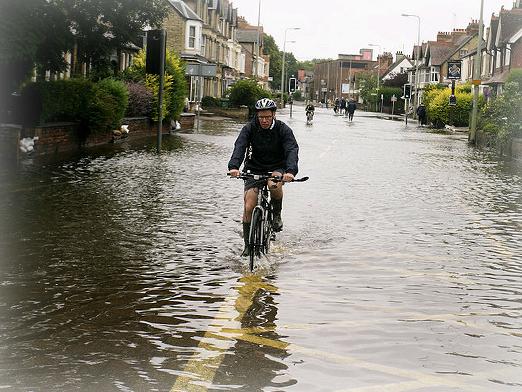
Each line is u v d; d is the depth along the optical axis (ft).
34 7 58.44
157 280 24.43
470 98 184.75
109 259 27.35
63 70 72.74
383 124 204.44
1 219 34.96
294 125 167.22
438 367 16.85
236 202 42.55
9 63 61.36
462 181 59.36
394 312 21.29
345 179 57.67
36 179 49.57
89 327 19.27
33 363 16.52
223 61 281.74
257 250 27.14
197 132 118.32
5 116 65.72
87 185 47.62
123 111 84.23
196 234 32.60
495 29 200.64
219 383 15.51
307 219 37.47
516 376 16.43
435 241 32.86
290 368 16.51
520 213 42.37
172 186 48.67
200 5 240.73
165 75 108.37
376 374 16.28
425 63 327.88
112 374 15.92
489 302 22.77
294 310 21.24
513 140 90.43
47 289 22.97
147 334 18.79
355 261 28.07
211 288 23.53
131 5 78.69
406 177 61.11
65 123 70.74
